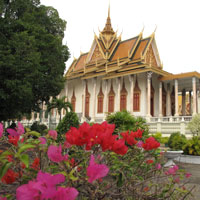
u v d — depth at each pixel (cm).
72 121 824
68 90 3997
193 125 1465
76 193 98
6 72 1330
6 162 138
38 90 1794
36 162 187
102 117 3184
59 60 1912
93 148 176
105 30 3856
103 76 3344
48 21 1961
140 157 263
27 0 1766
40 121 3634
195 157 1023
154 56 3247
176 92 2706
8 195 138
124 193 193
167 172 260
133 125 820
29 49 1429
